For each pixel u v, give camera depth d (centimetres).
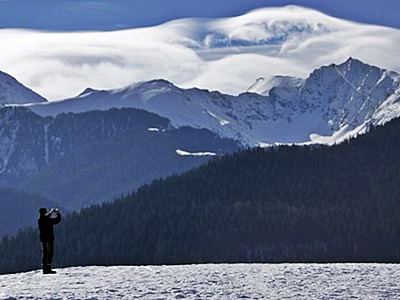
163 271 6569
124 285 5584
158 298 5050
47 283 5791
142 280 5862
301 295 5178
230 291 5319
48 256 6575
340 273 6225
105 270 6806
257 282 5725
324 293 5250
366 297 5103
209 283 5681
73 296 5103
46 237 6569
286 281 5762
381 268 6619
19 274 6725
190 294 5203
